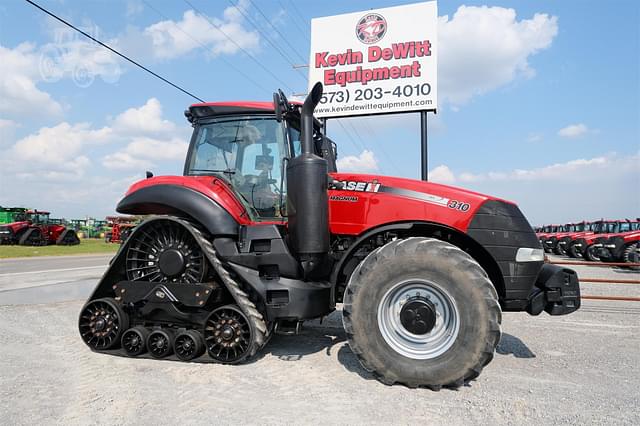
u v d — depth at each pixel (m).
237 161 3.99
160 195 3.76
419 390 2.92
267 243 3.57
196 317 3.63
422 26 9.77
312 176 3.24
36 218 26.27
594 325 5.15
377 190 3.56
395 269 3.04
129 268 3.89
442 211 3.33
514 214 3.33
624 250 12.43
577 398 2.79
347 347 4.03
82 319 3.88
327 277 3.76
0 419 2.45
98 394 2.83
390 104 9.96
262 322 3.44
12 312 5.76
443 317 3.01
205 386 2.98
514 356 3.81
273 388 2.95
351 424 2.39
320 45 10.41
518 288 3.22
